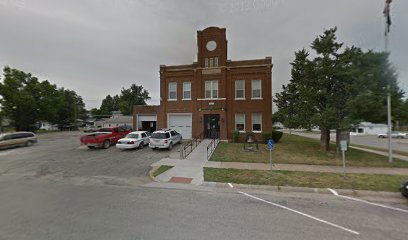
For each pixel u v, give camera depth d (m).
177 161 12.09
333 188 7.25
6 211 5.38
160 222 4.73
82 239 3.97
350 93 12.77
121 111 89.94
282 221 4.84
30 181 8.56
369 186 7.38
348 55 13.26
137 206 5.78
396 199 6.44
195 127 21.86
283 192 7.19
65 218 4.94
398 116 11.85
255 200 6.34
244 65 21.19
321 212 5.41
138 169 10.60
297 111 15.21
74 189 7.45
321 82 13.72
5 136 18.59
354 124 12.32
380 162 11.63
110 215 5.13
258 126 21.09
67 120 54.94
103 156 14.20
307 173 9.14
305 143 20.73
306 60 14.77
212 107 21.36
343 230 4.41
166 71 22.95
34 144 21.77
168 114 22.81
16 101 37.75
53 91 45.38
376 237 4.12
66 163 12.12
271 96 20.64
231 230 4.36
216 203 6.05
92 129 47.03
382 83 11.33
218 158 12.77
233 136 20.25
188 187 7.72
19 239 3.97
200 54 21.78
